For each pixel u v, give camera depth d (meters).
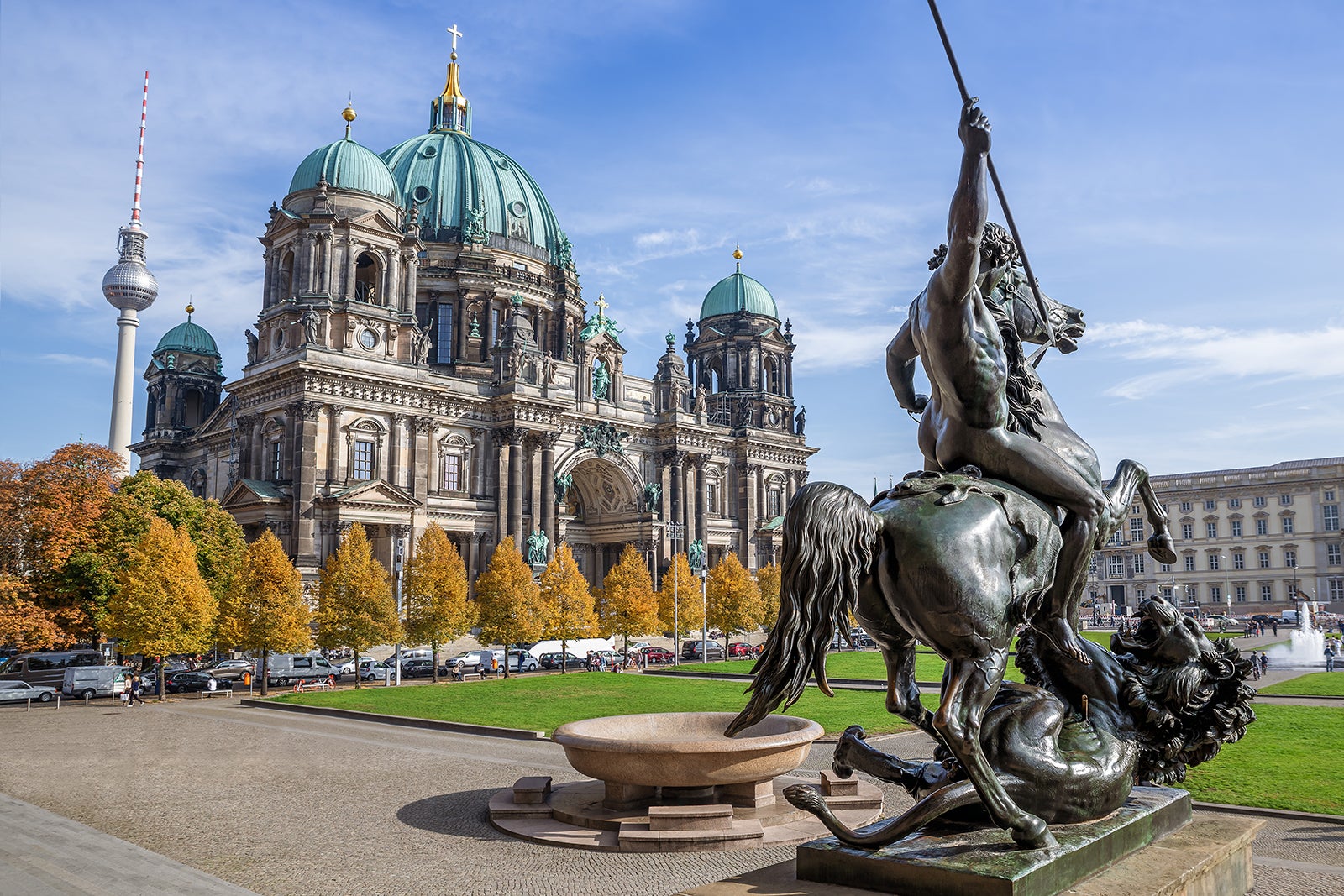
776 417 149.62
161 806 24.44
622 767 20.61
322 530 95.94
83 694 64.75
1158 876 7.72
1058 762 8.08
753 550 140.62
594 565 133.75
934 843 7.58
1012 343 10.23
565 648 83.81
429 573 78.00
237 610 66.06
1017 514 8.61
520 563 86.81
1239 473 160.38
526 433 114.88
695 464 134.62
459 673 78.69
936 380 9.42
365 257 111.06
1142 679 9.53
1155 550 11.11
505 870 17.89
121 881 17.30
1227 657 9.61
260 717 48.78
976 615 7.80
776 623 7.74
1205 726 9.57
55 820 22.72
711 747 20.16
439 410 110.31
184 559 63.81
